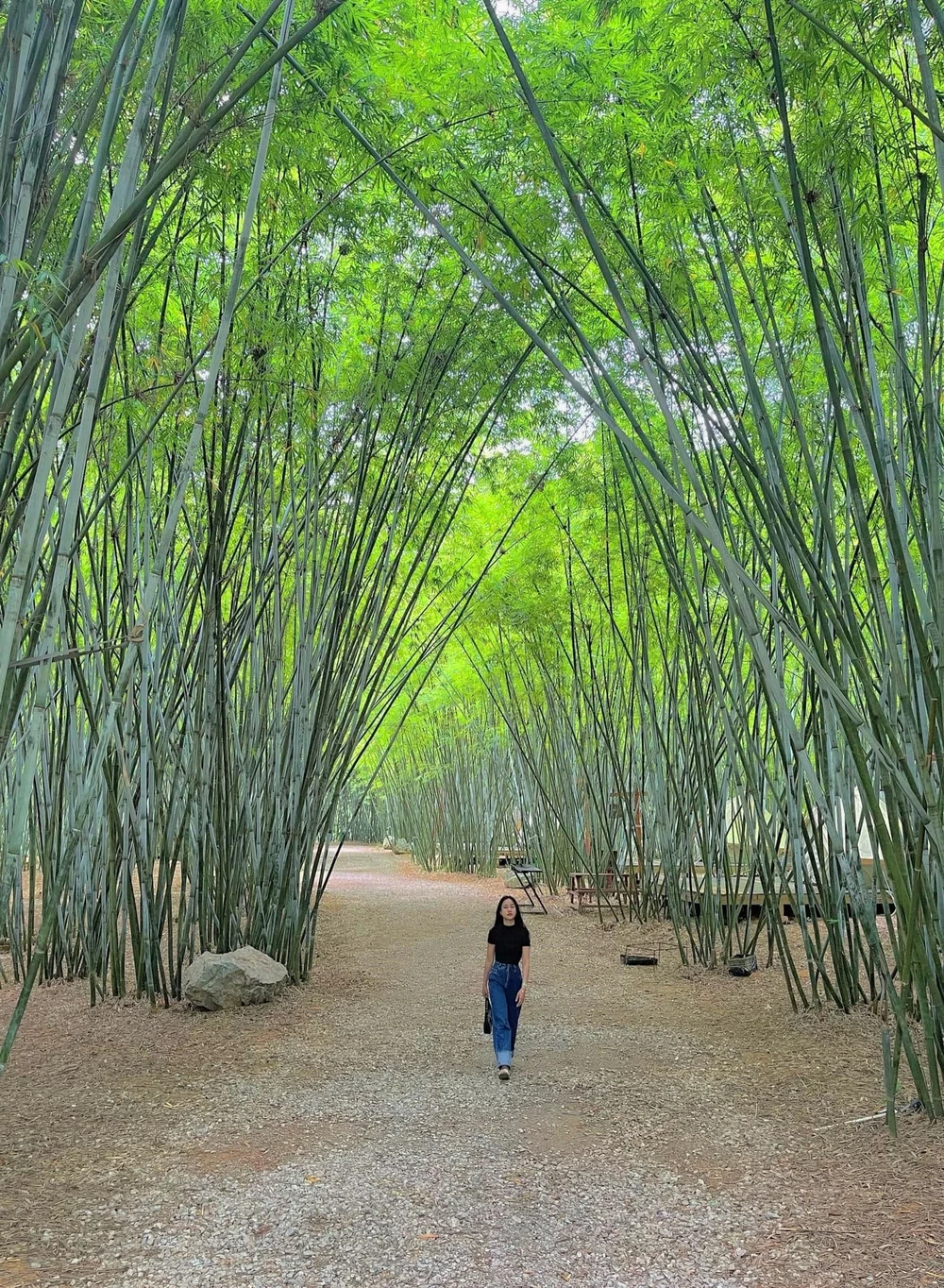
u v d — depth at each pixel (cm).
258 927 559
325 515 562
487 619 986
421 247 524
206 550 495
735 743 555
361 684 578
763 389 590
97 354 254
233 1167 284
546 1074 385
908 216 341
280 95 394
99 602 473
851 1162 279
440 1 426
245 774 547
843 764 496
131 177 252
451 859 1468
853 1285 211
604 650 963
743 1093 353
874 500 433
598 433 743
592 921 859
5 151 228
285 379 464
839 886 471
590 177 464
